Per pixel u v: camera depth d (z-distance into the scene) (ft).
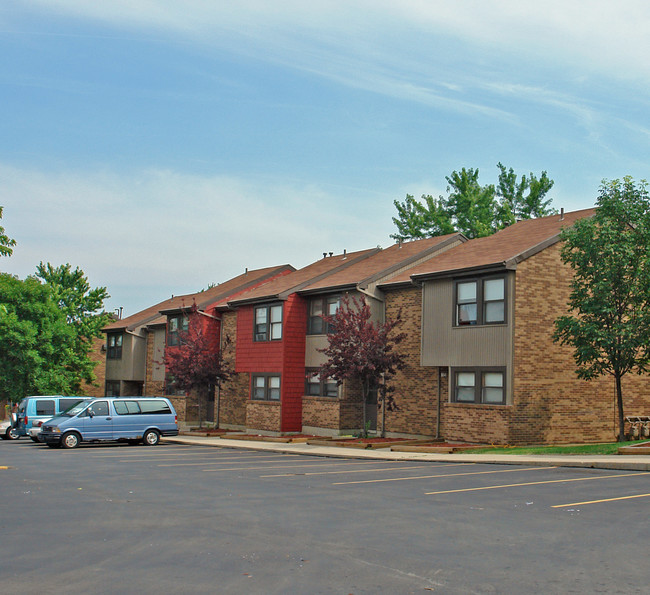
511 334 80.94
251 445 96.73
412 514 40.78
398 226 202.80
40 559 30.86
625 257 73.92
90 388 211.41
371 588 26.17
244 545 33.32
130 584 26.91
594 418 85.87
